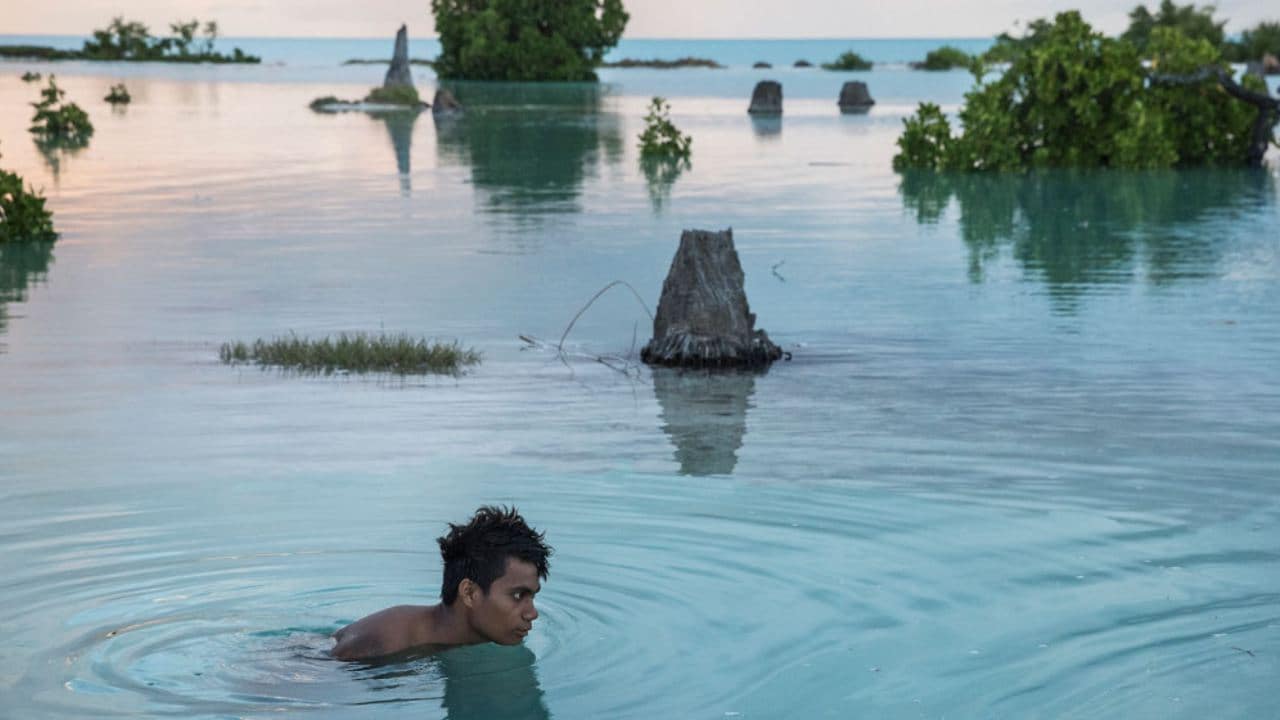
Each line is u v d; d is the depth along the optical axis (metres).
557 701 4.59
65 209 23.06
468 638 4.92
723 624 5.33
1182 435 8.80
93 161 32.06
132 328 13.12
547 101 60.94
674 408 9.80
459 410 9.63
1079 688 4.79
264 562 6.00
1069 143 32.72
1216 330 13.13
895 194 26.48
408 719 4.43
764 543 6.39
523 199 25.31
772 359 11.85
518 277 16.55
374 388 10.44
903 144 32.00
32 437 8.66
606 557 6.13
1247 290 15.62
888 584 5.85
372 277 16.47
